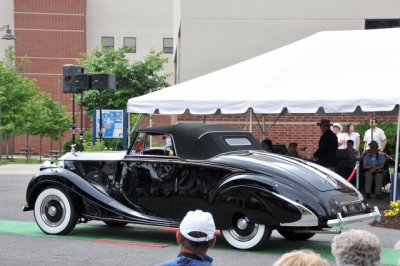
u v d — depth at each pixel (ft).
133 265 30.27
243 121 80.53
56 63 197.26
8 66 152.87
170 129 35.32
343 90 46.98
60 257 32.07
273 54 57.21
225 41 82.64
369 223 43.27
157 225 34.76
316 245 36.22
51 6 196.75
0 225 42.47
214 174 33.50
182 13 82.58
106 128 78.07
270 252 33.42
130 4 203.41
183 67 82.89
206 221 14.42
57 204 37.83
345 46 53.47
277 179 31.94
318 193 31.50
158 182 35.09
